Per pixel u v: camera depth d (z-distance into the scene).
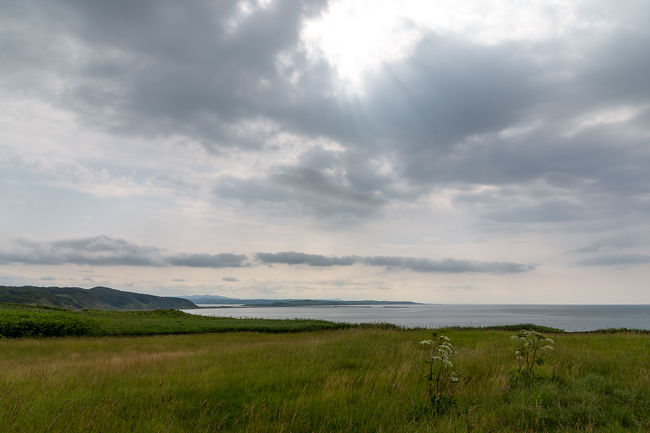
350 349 13.87
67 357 17.02
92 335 28.36
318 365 10.51
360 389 7.63
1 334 24.53
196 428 5.39
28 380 8.41
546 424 5.71
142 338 27.20
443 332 26.11
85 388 7.73
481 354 12.02
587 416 5.86
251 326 36.19
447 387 7.65
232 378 8.52
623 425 5.72
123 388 7.64
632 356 12.07
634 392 7.08
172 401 6.48
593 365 10.20
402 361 11.11
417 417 6.11
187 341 25.17
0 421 4.97
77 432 4.84
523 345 9.27
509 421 5.63
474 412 5.98
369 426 5.50
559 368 9.65
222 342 24.28
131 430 5.16
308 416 5.96
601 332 30.91
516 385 7.97
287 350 14.25
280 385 8.07
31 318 27.09
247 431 5.17
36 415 5.36
